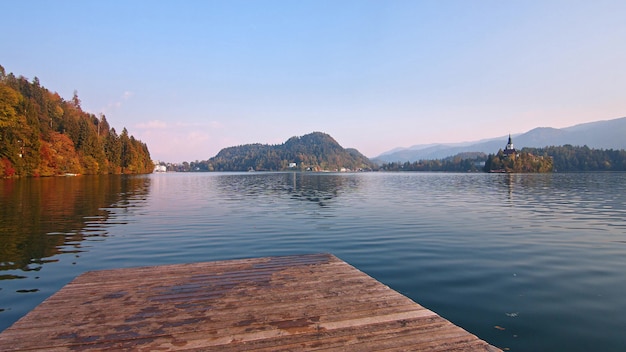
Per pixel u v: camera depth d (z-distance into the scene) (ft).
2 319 19.60
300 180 252.83
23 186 131.64
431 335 14.28
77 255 33.81
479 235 43.91
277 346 13.38
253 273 23.91
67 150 260.42
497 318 19.53
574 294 23.24
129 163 371.76
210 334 14.48
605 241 40.22
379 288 20.52
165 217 59.41
